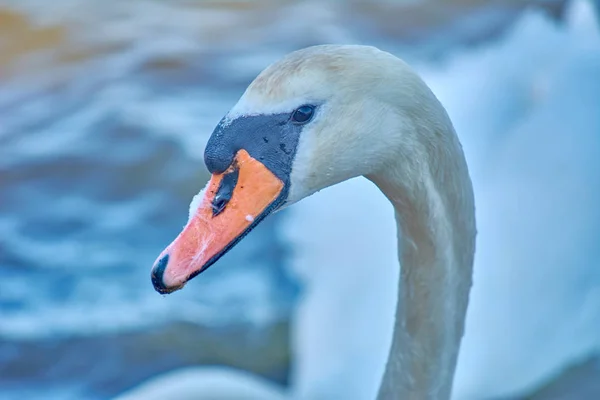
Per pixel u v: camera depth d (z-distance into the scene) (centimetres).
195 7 1819
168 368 1086
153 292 1179
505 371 1019
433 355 567
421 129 513
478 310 1037
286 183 512
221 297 1168
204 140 1433
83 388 1067
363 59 507
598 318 1066
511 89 1166
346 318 1002
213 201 513
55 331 1127
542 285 1061
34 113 1518
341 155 509
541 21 1212
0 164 1393
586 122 1137
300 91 504
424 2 1783
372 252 1039
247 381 880
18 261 1223
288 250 1204
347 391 962
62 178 1365
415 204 527
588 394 1018
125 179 1360
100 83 1588
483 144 1141
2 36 1712
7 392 1059
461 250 551
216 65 1630
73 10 1794
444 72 1230
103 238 1259
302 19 1761
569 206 1101
